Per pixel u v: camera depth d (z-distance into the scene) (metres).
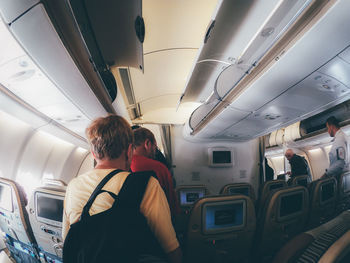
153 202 0.82
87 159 7.77
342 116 5.78
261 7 2.19
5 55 1.55
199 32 2.86
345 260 0.56
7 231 2.54
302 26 1.49
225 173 6.67
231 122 4.14
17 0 1.03
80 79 1.95
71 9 1.20
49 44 1.41
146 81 4.37
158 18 2.64
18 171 4.01
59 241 2.04
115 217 0.73
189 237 1.83
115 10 1.63
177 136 6.70
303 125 7.95
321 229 0.70
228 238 1.89
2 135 3.37
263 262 2.39
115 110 3.43
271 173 7.18
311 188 2.81
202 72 3.67
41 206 1.99
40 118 3.20
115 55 2.44
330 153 3.74
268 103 2.94
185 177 6.52
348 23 1.33
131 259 0.72
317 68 1.91
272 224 2.15
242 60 2.59
